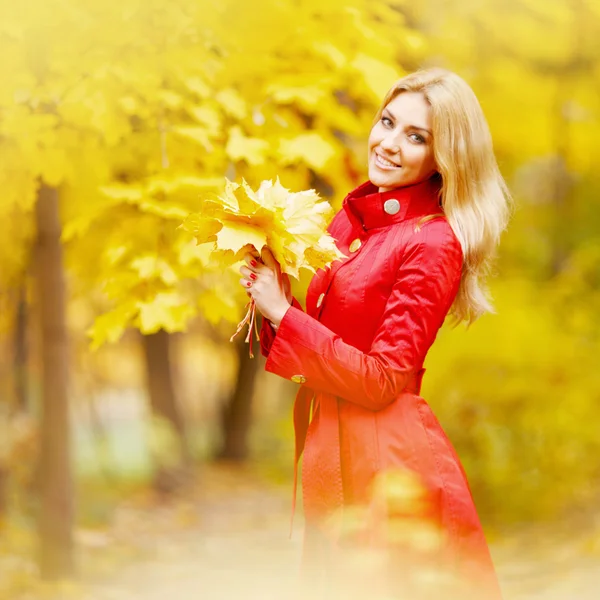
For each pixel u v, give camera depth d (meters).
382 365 3.06
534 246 11.69
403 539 3.08
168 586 9.03
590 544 7.73
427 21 6.22
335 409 3.28
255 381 23.12
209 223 3.08
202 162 5.45
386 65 5.18
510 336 9.32
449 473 3.21
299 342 3.07
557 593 6.42
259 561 10.57
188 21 4.82
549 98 7.46
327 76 5.21
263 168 5.25
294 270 3.01
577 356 9.45
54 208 8.60
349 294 3.26
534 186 11.92
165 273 4.81
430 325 3.12
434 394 9.73
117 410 33.50
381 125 3.38
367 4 5.49
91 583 9.03
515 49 6.61
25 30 4.71
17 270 8.70
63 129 5.14
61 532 8.82
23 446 12.66
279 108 5.46
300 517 14.49
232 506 16.11
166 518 14.56
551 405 9.43
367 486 3.16
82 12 4.71
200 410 29.03
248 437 23.02
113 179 5.76
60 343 8.93
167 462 17.59
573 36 6.50
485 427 9.95
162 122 5.14
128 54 4.86
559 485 9.73
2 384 12.77
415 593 3.06
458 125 3.21
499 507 9.89
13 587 8.22
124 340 23.84
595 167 9.55
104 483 18.14
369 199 3.31
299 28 5.07
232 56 5.14
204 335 23.59
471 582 3.15
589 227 11.80
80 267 6.34
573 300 10.07
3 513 11.60
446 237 3.15
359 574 3.11
